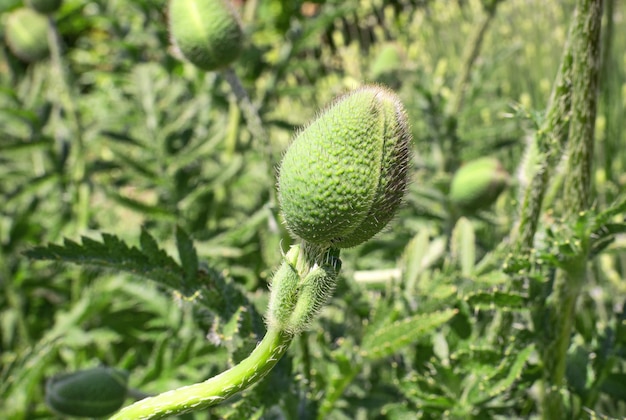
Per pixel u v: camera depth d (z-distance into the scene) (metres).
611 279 0.46
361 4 1.04
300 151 0.21
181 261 0.28
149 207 0.47
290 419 0.29
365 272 0.38
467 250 0.34
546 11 0.83
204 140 0.51
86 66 0.87
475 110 0.54
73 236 0.50
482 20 0.51
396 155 0.21
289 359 0.29
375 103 0.21
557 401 0.29
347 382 0.30
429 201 0.45
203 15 0.31
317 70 0.92
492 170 0.41
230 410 0.28
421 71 0.53
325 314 0.39
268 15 0.64
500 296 0.28
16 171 0.58
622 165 0.63
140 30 0.59
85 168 0.52
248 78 0.57
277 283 0.21
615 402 0.38
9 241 0.50
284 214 0.21
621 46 0.73
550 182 0.29
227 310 0.28
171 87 0.57
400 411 0.32
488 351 0.29
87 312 0.44
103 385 0.30
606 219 0.26
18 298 0.50
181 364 0.38
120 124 0.55
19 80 0.70
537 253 0.27
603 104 0.62
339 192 0.20
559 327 0.28
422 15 1.03
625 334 0.30
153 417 0.21
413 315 0.31
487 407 0.30
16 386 0.37
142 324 0.47
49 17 0.51
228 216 0.56
